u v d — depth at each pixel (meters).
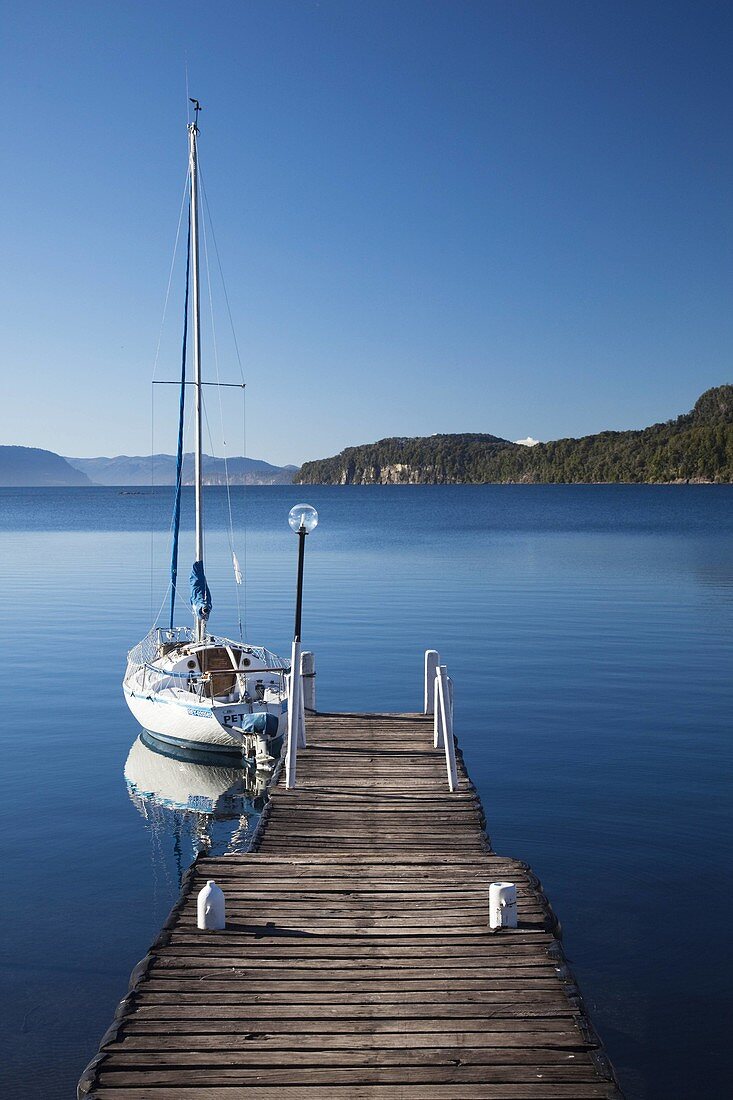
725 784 17.31
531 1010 7.33
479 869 10.45
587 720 21.75
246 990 7.60
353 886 9.88
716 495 194.75
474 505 165.75
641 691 24.42
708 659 28.41
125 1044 6.81
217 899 8.77
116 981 11.15
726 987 10.76
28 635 34.97
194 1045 6.80
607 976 10.99
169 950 8.33
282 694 20.69
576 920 12.34
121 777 19.14
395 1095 6.28
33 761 20.11
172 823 16.61
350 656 29.47
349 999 7.47
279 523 113.44
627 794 16.86
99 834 16.05
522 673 26.69
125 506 191.38
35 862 14.83
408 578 50.94
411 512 140.25
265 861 10.66
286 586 48.03
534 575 51.72
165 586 50.16
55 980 11.18
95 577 54.59
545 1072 6.55
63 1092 9.07
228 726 19.84
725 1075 9.23
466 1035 6.98
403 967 8.03
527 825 15.49
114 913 13.02
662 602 40.53
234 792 18.42
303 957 8.21
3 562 64.12
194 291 27.09
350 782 14.07
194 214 26.98
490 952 8.34
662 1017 10.19
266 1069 6.54
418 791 13.68
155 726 21.22
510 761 18.83
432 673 18.48
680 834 15.05
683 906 12.72
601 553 65.50
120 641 33.72
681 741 20.05
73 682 27.28
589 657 28.88
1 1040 9.94
